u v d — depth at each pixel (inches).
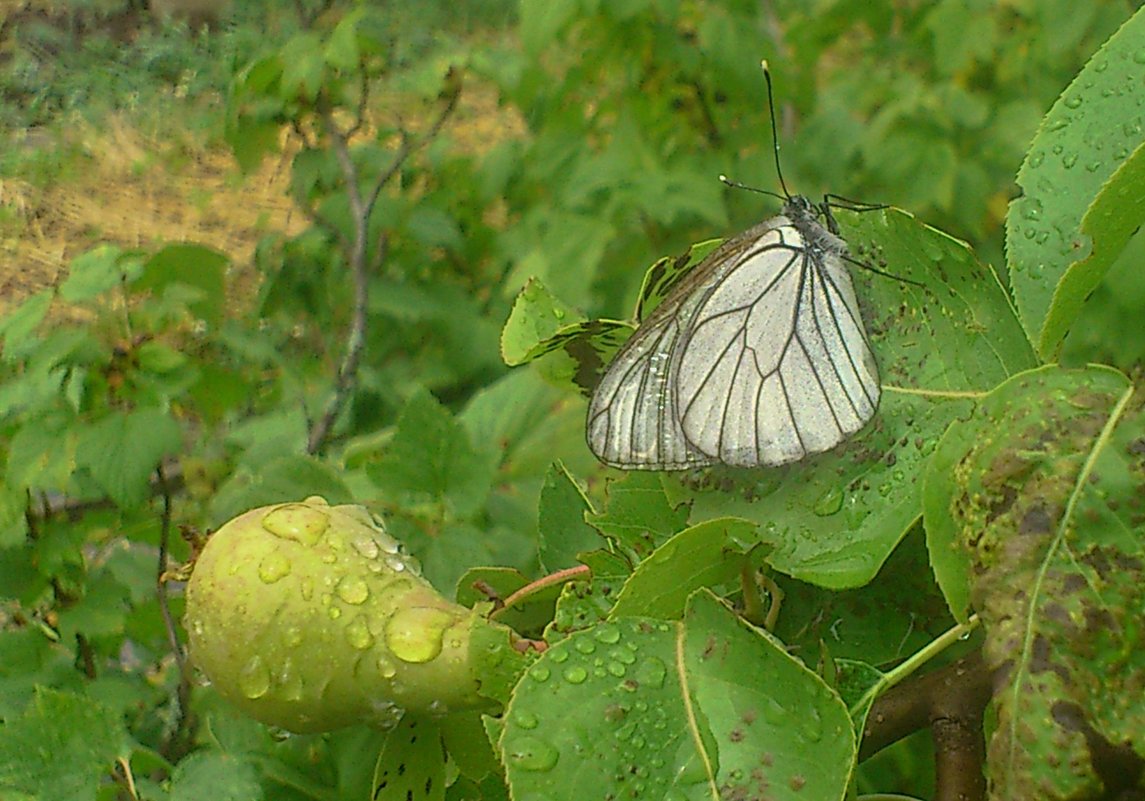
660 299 10.5
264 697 9.1
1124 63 9.2
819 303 10.2
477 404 17.5
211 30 82.2
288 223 57.0
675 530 10.0
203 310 18.8
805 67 32.9
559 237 30.7
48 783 10.2
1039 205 9.1
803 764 8.2
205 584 9.2
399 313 34.5
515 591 10.7
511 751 8.2
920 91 29.7
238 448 25.0
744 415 9.4
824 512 9.1
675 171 30.5
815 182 30.2
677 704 8.4
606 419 10.2
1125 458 7.8
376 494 13.8
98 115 74.3
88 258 18.0
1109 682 7.6
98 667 19.6
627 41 30.8
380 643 9.1
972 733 9.0
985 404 8.2
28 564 18.2
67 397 17.3
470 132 54.2
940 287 9.6
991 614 7.8
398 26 68.5
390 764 9.6
